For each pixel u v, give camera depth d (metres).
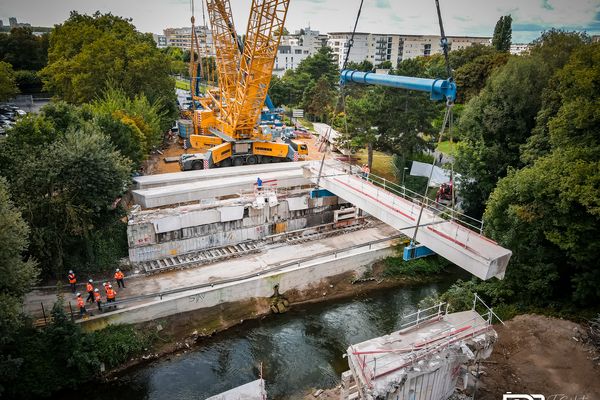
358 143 50.03
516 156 37.53
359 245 36.22
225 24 48.00
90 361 23.47
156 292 28.91
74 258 30.20
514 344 23.73
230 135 49.75
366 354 18.47
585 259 24.55
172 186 38.69
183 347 27.23
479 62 68.25
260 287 31.09
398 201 29.91
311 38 162.12
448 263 38.06
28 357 22.67
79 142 29.27
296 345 27.72
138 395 23.50
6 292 21.81
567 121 27.22
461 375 20.14
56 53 64.12
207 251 34.72
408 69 46.19
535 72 37.16
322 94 79.50
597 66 26.36
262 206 36.12
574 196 23.14
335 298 33.16
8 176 28.06
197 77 63.41
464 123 40.97
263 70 43.75
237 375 24.95
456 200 41.16
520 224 26.78
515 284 27.55
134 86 59.12
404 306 32.38
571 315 25.34
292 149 51.81
